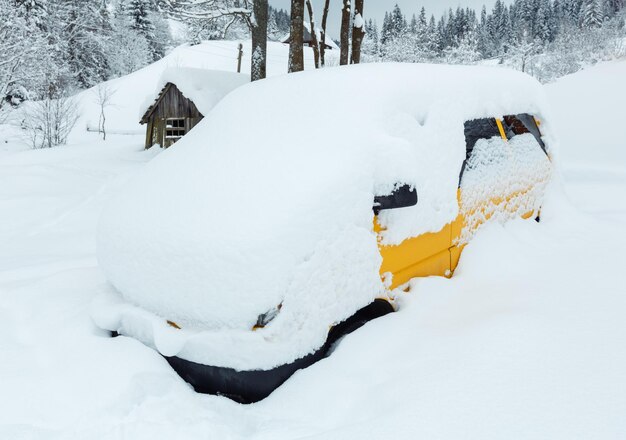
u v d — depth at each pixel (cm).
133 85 4528
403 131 306
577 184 816
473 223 363
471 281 326
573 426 180
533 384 207
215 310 234
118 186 972
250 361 228
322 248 247
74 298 359
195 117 1572
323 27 1712
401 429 189
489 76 420
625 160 1234
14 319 339
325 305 248
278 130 305
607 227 445
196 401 230
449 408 198
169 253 249
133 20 6638
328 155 269
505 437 178
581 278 316
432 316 280
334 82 325
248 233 234
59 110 2095
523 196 429
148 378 242
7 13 2156
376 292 278
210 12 1146
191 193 277
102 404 231
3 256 560
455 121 350
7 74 2141
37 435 214
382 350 251
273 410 222
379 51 5722
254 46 1152
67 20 4053
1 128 2311
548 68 3906
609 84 2077
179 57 5125
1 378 257
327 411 217
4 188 894
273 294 229
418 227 305
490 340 243
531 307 277
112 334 300
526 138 448
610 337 237
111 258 286
